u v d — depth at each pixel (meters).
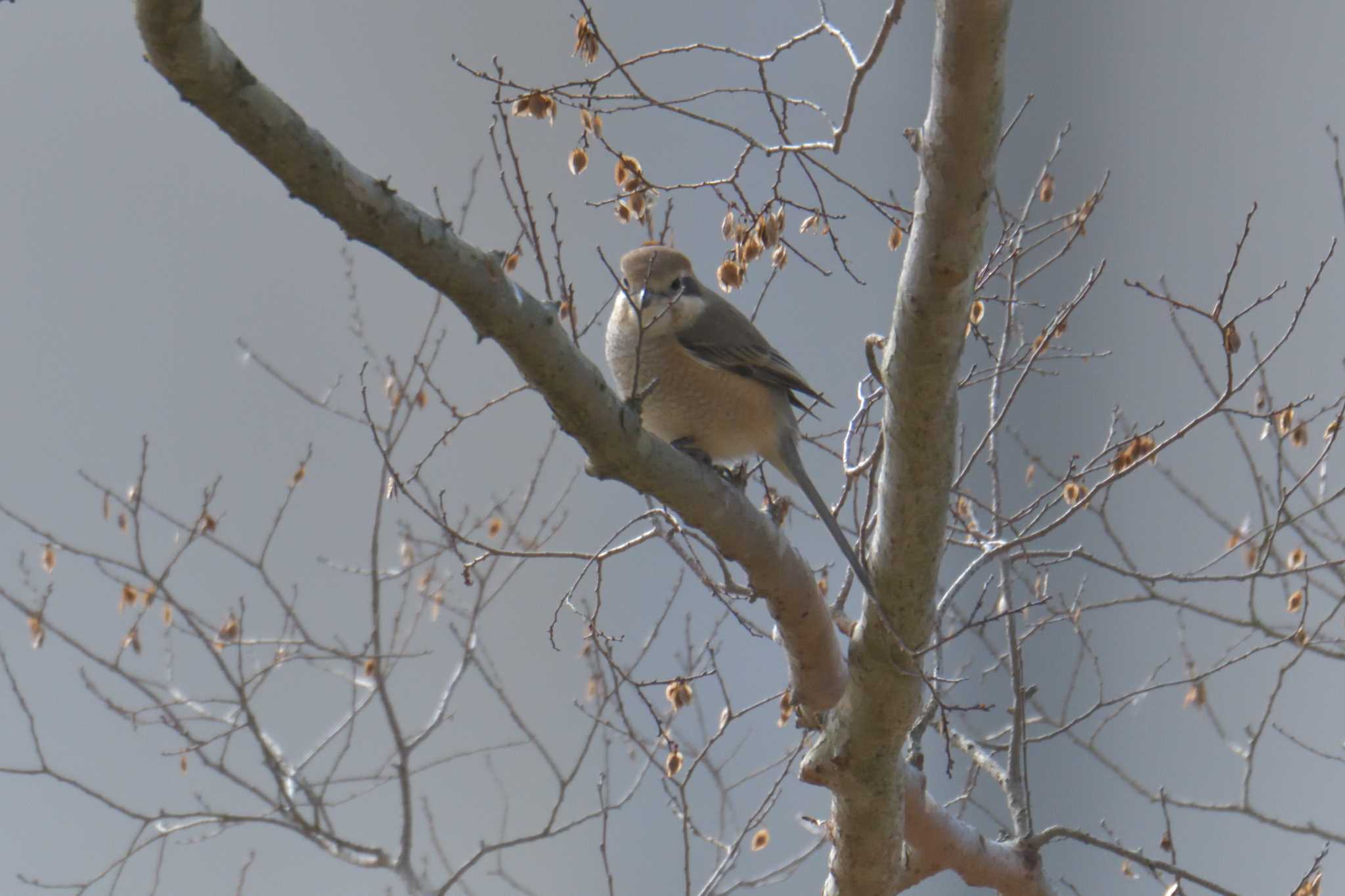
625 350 10.01
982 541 10.66
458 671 12.06
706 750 9.65
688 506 7.38
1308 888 9.42
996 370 10.02
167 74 5.01
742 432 10.00
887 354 7.18
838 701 8.67
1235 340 8.38
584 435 6.84
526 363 6.38
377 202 5.59
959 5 5.92
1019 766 10.00
